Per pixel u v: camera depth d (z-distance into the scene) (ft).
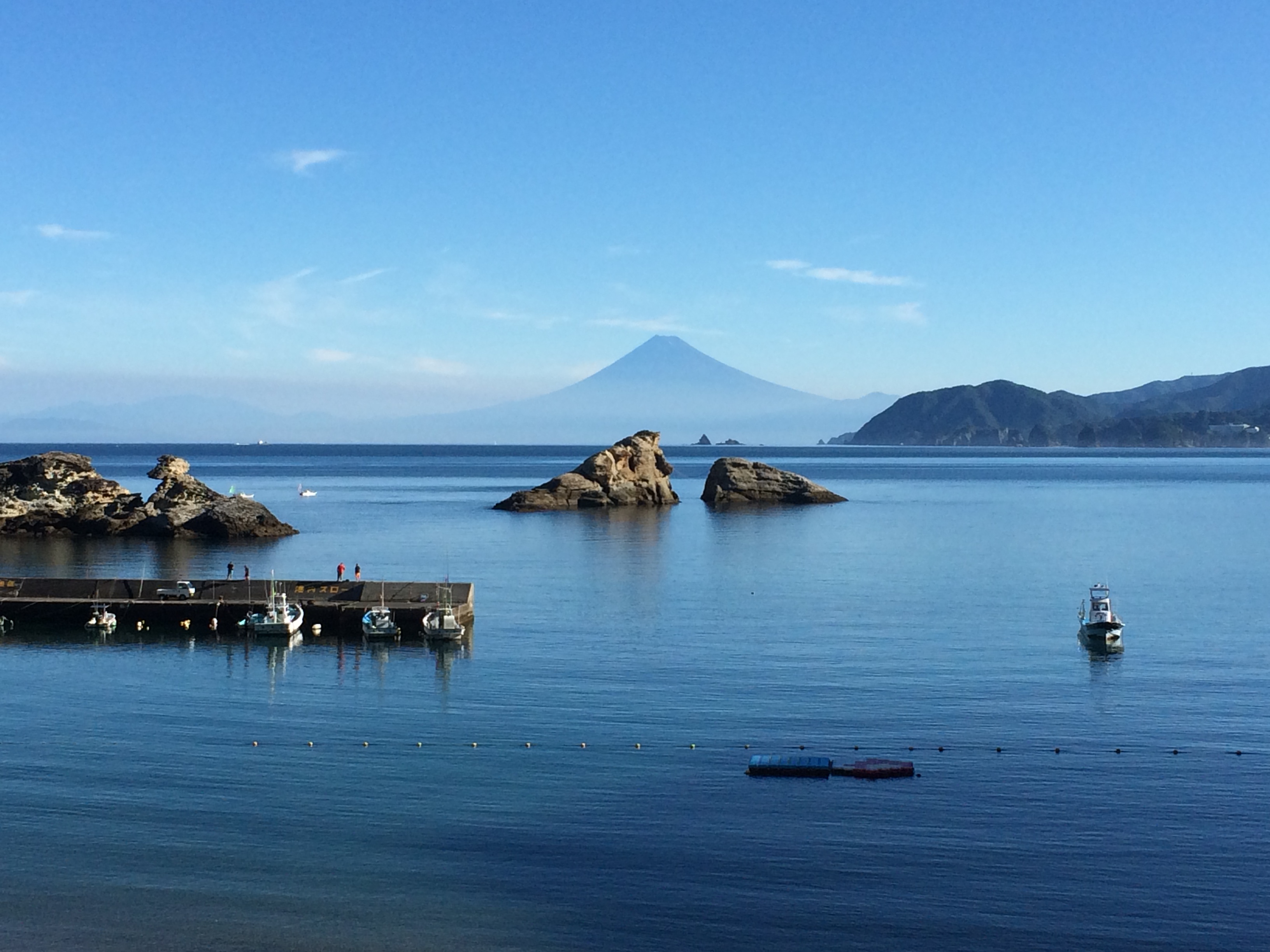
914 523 567.18
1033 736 182.29
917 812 150.51
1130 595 323.37
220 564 395.14
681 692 209.15
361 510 649.61
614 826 145.89
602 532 515.50
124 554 428.15
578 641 255.50
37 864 134.82
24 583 295.28
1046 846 139.64
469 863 135.54
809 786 160.04
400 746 178.19
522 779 162.91
